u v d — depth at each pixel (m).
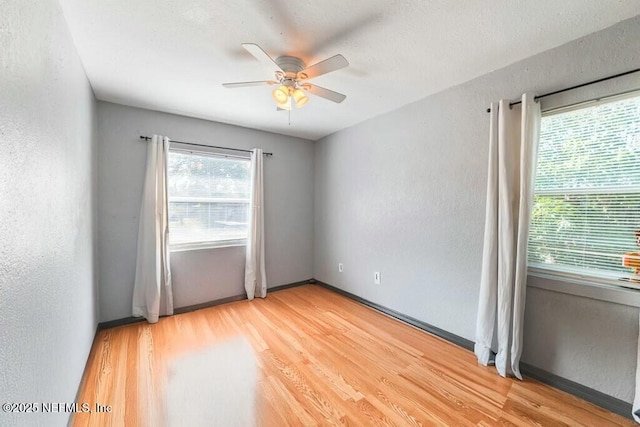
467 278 2.32
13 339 0.85
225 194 3.47
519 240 1.86
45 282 1.15
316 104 2.80
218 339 2.47
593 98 1.67
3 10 0.81
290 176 4.04
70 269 1.56
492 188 2.02
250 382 1.86
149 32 1.65
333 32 1.66
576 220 1.80
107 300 2.70
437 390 1.79
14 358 0.86
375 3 1.42
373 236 3.25
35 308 1.04
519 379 1.90
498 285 1.98
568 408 1.63
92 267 2.33
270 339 2.47
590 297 1.67
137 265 2.81
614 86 1.60
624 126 1.62
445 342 2.43
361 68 2.09
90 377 1.90
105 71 2.11
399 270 2.93
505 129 1.94
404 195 2.86
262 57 1.63
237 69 2.10
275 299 3.56
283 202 3.98
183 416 1.56
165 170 2.93
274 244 3.91
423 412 1.60
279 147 3.91
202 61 1.98
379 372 1.98
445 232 2.48
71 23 1.55
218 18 1.53
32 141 1.03
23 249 0.94
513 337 1.88
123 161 2.78
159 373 1.95
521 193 1.86
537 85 1.90
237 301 3.49
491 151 2.03
